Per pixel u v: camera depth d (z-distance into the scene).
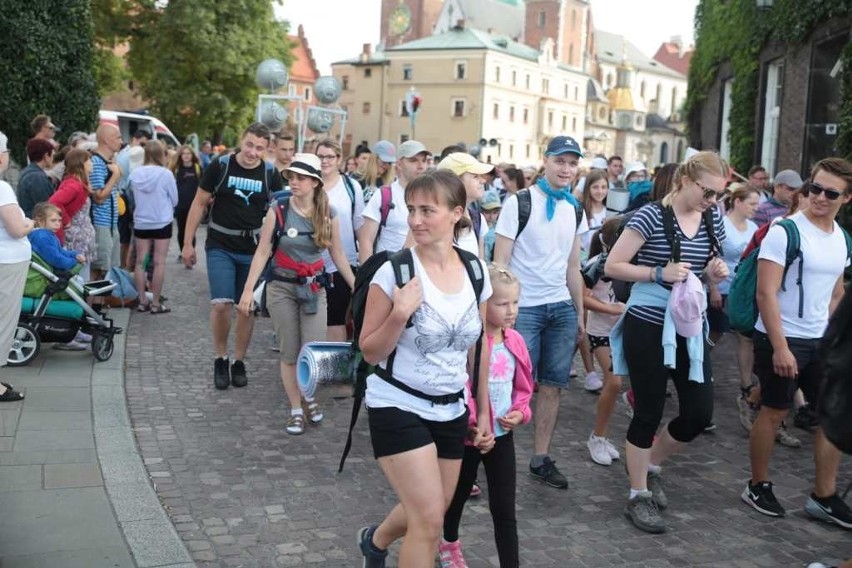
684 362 4.53
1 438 5.29
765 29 14.16
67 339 7.20
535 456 5.25
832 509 4.75
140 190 9.69
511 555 3.73
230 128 41.50
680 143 115.62
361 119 90.25
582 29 104.62
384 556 3.62
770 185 10.73
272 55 41.19
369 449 5.64
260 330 9.55
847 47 10.59
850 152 10.48
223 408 6.38
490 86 84.69
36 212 7.13
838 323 3.38
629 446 4.65
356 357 3.44
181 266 14.21
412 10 110.12
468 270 3.30
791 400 4.80
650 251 4.50
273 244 5.95
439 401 3.22
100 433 5.49
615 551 4.30
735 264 7.13
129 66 42.41
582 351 7.56
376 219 6.18
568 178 5.17
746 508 4.98
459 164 5.09
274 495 4.75
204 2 38.50
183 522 4.34
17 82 15.08
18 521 4.14
